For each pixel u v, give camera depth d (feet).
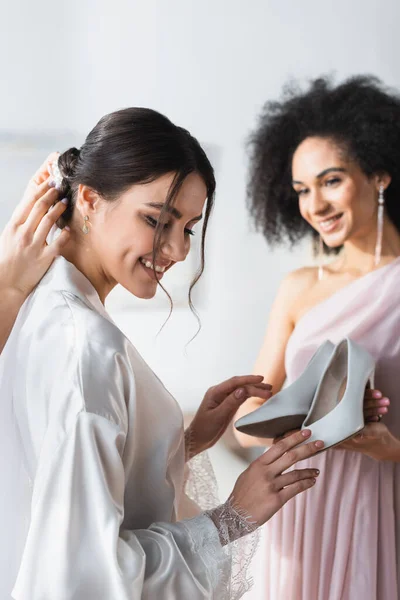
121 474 2.89
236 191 5.55
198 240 5.49
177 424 3.39
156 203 3.17
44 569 2.72
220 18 5.52
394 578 5.11
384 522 5.09
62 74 5.34
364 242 5.44
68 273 3.24
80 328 2.99
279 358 5.53
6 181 5.27
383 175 5.45
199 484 4.34
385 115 5.53
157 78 5.47
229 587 3.12
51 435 2.83
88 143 3.30
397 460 4.96
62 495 2.75
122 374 3.00
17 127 5.29
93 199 3.29
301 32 5.61
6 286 3.34
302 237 5.52
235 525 3.22
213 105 5.53
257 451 5.49
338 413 4.27
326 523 5.07
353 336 5.33
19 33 5.28
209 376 5.54
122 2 5.40
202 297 5.53
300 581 5.14
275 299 5.55
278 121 5.54
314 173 5.49
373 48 5.69
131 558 2.77
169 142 3.19
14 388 3.18
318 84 5.59
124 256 3.28
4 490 3.24
